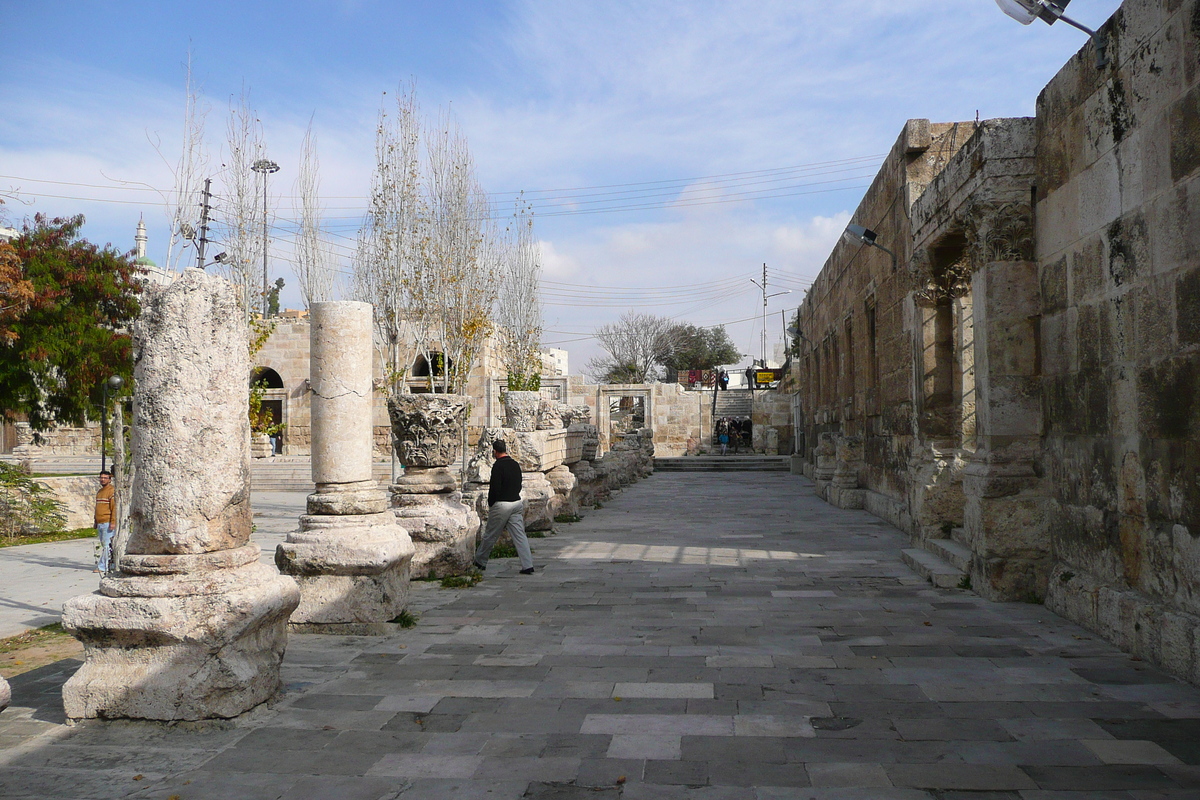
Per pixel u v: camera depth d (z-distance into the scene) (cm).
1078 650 600
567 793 372
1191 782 372
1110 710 469
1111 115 626
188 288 484
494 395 3641
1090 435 673
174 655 465
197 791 381
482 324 2362
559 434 1580
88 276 1694
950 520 1038
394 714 480
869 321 1748
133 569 472
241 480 504
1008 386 788
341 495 717
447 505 938
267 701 494
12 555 1349
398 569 715
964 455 1046
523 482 1345
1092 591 651
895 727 447
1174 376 541
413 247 2230
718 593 843
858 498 1800
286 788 383
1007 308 789
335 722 469
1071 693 501
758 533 1362
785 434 4069
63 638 736
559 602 803
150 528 477
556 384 4056
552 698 506
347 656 609
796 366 3847
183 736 450
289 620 679
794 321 5388
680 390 4072
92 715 466
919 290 1118
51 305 1597
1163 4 550
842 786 373
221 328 493
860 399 1847
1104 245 641
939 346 1112
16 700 524
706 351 6812
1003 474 784
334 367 739
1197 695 492
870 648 615
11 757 425
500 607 780
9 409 1736
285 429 3838
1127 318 605
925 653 598
